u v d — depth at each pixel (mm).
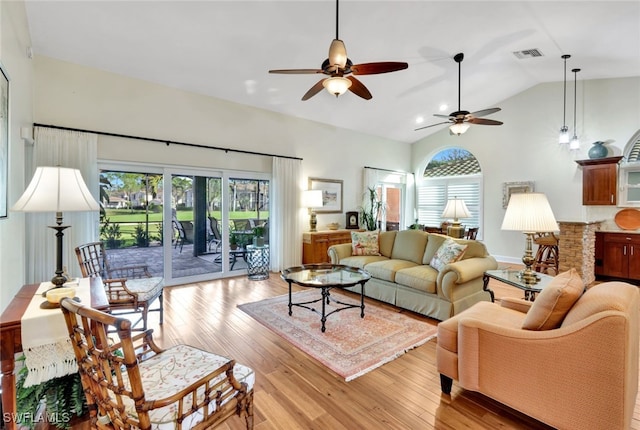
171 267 4656
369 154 7422
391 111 6355
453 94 6016
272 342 2787
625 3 3322
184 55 3854
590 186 5520
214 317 3375
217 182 5098
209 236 5043
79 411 1733
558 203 6121
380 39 3932
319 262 5883
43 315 1560
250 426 1513
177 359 1562
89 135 3826
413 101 6043
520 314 2199
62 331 1592
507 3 3385
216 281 4977
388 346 2721
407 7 3375
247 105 5352
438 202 8016
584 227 4512
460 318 2037
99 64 3883
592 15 3570
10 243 2416
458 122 4531
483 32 3980
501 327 1723
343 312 3578
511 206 2654
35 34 3262
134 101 4238
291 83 4762
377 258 4426
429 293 3395
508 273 3107
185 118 4684
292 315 3451
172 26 3324
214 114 4977
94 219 3850
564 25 3803
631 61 4773
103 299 1823
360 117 6441
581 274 4527
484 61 4848
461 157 7594
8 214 2311
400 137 7914
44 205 1730
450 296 3191
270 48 3834
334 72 2764
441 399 2002
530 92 6398
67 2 2893
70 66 3775
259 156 5504
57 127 3609
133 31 3355
